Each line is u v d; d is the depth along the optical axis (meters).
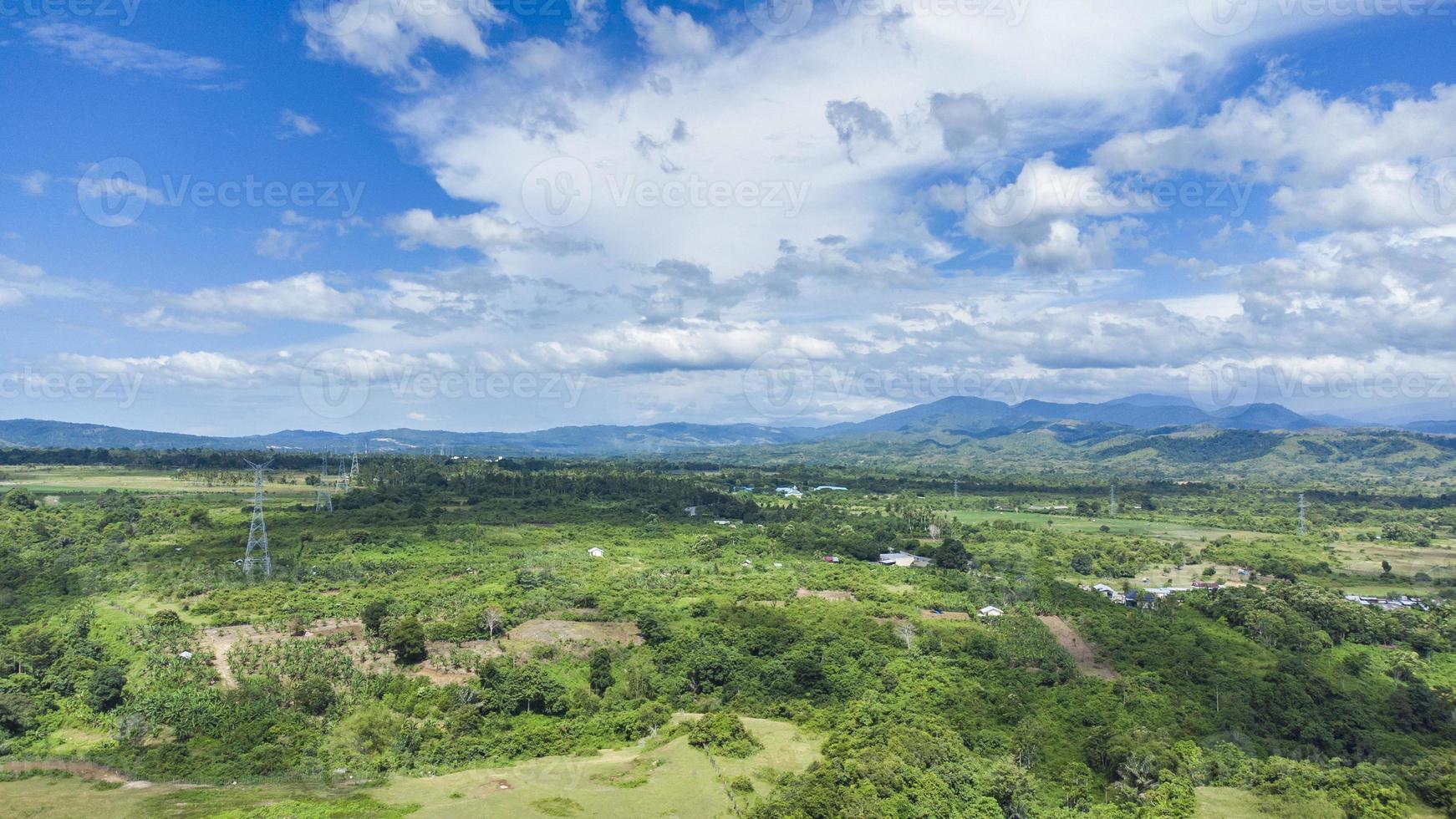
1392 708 91.88
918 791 65.69
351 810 63.53
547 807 64.44
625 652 102.38
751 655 101.88
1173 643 108.62
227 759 75.69
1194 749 79.81
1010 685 93.81
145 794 68.25
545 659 98.75
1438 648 110.19
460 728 81.44
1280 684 94.44
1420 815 69.94
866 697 90.44
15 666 91.75
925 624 112.50
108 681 86.56
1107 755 78.38
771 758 74.94
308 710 84.56
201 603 116.00
